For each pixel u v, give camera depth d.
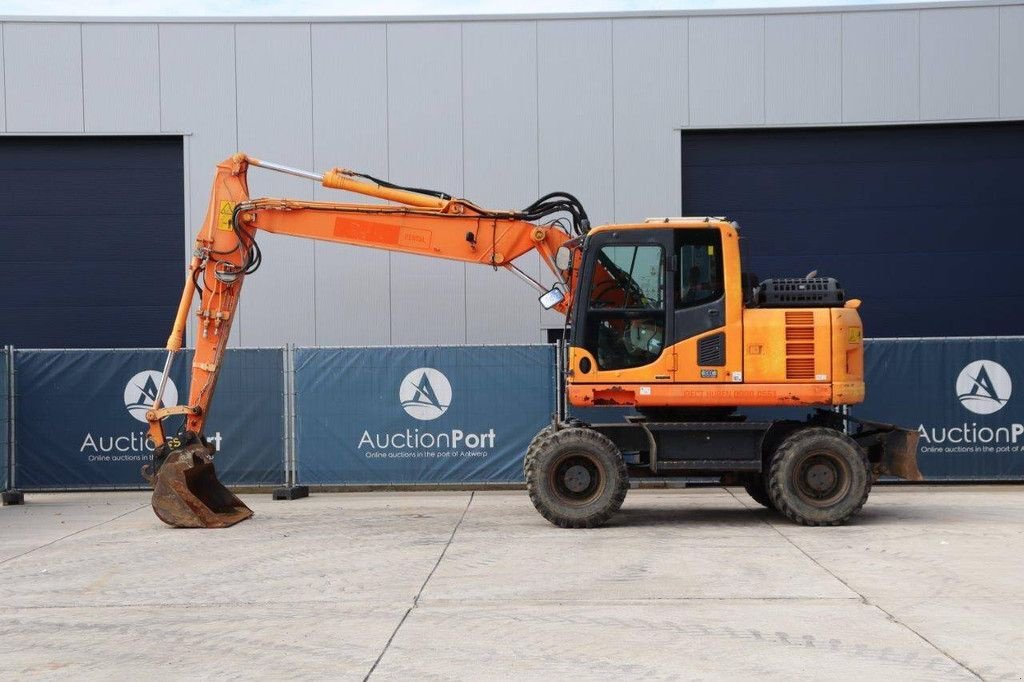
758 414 15.18
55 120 18.67
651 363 11.80
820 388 11.70
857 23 18.59
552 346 15.10
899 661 6.45
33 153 19.06
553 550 10.33
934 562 9.50
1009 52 18.50
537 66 18.62
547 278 18.52
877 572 9.09
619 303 11.93
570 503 11.73
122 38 18.67
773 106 18.66
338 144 18.64
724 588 8.55
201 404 12.66
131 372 15.36
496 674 6.31
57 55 18.64
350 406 15.16
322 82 18.64
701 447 11.92
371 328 18.56
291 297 18.55
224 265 12.76
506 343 18.53
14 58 18.61
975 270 18.91
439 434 15.14
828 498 11.72
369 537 11.30
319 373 15.20
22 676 6.49
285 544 10.94
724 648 6.80
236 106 18.69
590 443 11.69
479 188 18.62
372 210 12.74
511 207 18.61
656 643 6.93
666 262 11.84
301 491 15.27
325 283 18.58
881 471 12.49
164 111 18.69
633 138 18.62
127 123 18.70
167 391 15.34
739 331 11.76
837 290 12.02
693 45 18.62
